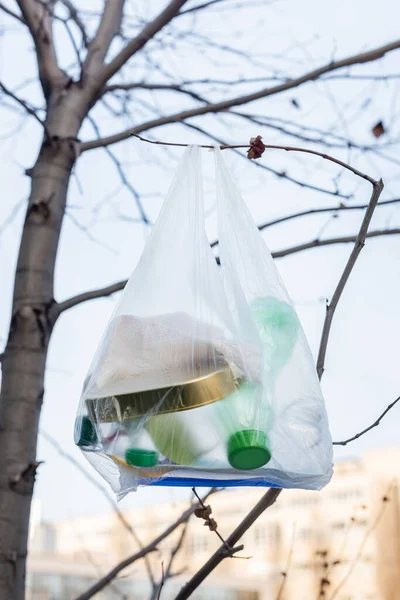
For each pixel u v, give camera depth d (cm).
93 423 202
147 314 212
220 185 229
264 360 206
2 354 292
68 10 369
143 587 876
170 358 199
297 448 203
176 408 194
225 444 195
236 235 224
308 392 209
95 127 366
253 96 347
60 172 320
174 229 224
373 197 235
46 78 340
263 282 220
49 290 303
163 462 196
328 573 385
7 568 258
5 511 265
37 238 308
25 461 275
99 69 346
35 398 286
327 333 240
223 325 207
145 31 341
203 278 215
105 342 209
